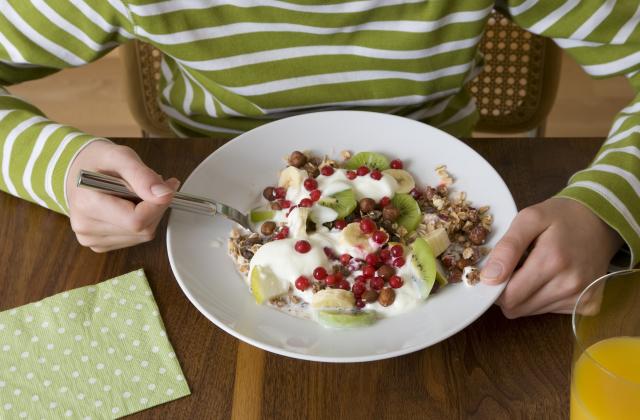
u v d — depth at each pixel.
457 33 0.98
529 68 1.24
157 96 1.23
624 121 0.92
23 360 0.75
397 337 0.73
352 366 0.75
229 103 1.02
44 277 0.82
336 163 0.89
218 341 0.77
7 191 0.89
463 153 0.88
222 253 0.81
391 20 0.96
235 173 0.88
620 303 0.67
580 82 2.03
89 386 0.73
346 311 0.75
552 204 0.82
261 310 0.77
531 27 1.00
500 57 1.23
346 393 0.73
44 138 0.87
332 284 0.78
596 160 0.88
